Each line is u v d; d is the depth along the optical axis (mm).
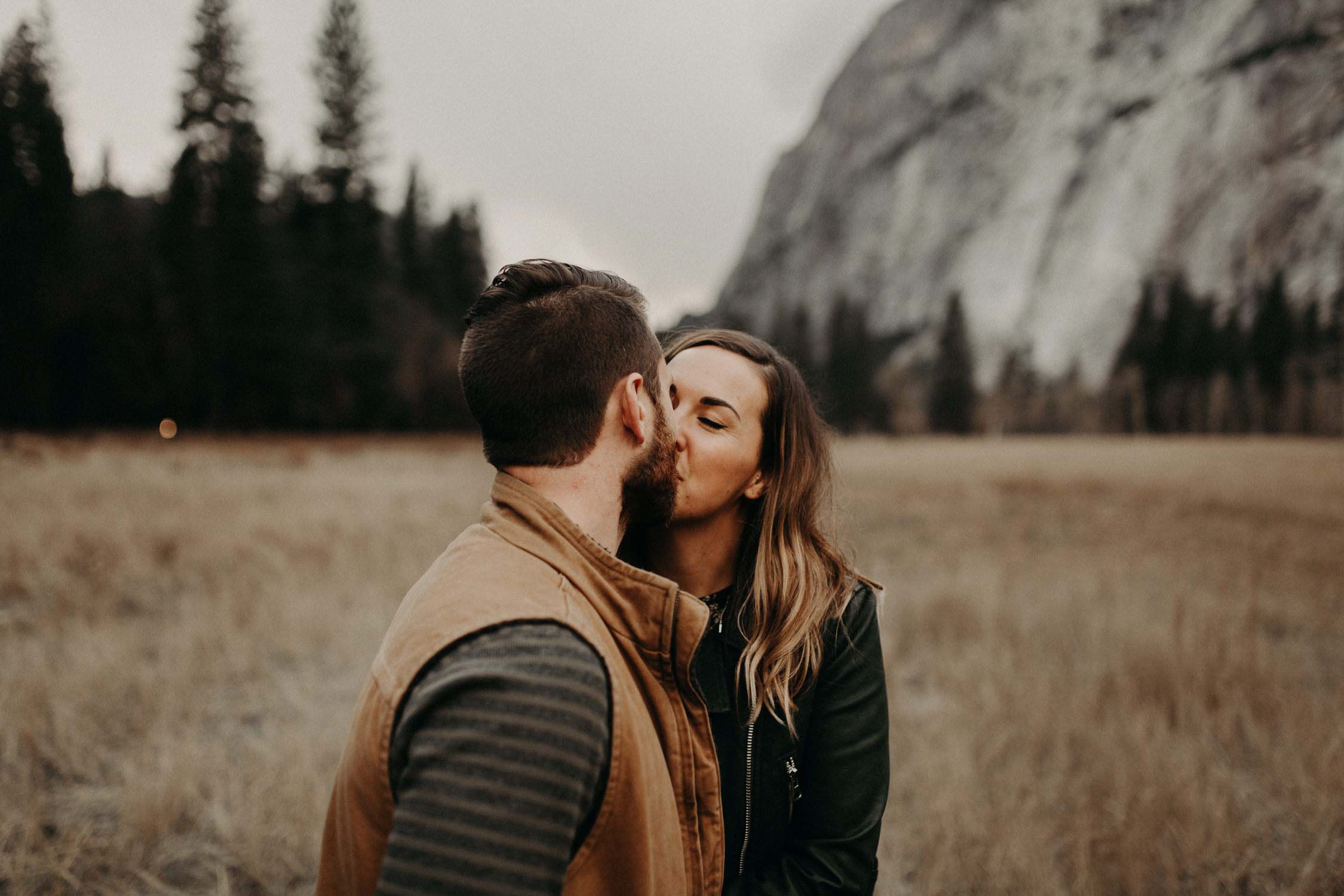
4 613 4711
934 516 11219
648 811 703
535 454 819
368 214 28922
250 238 26344
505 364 807
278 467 15398
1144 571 7297
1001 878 2197
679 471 1180
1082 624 5031
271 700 3512
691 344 1334
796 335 56281
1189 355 58312
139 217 32812
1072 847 2367
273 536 7383
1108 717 3309
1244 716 3355
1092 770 2842
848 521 1576
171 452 17891
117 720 3164
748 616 1171
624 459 857
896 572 6957
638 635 818
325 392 28297
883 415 57219
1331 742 2961
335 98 28234
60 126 26656
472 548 782
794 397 1249
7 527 6957
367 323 28922
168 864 2299
